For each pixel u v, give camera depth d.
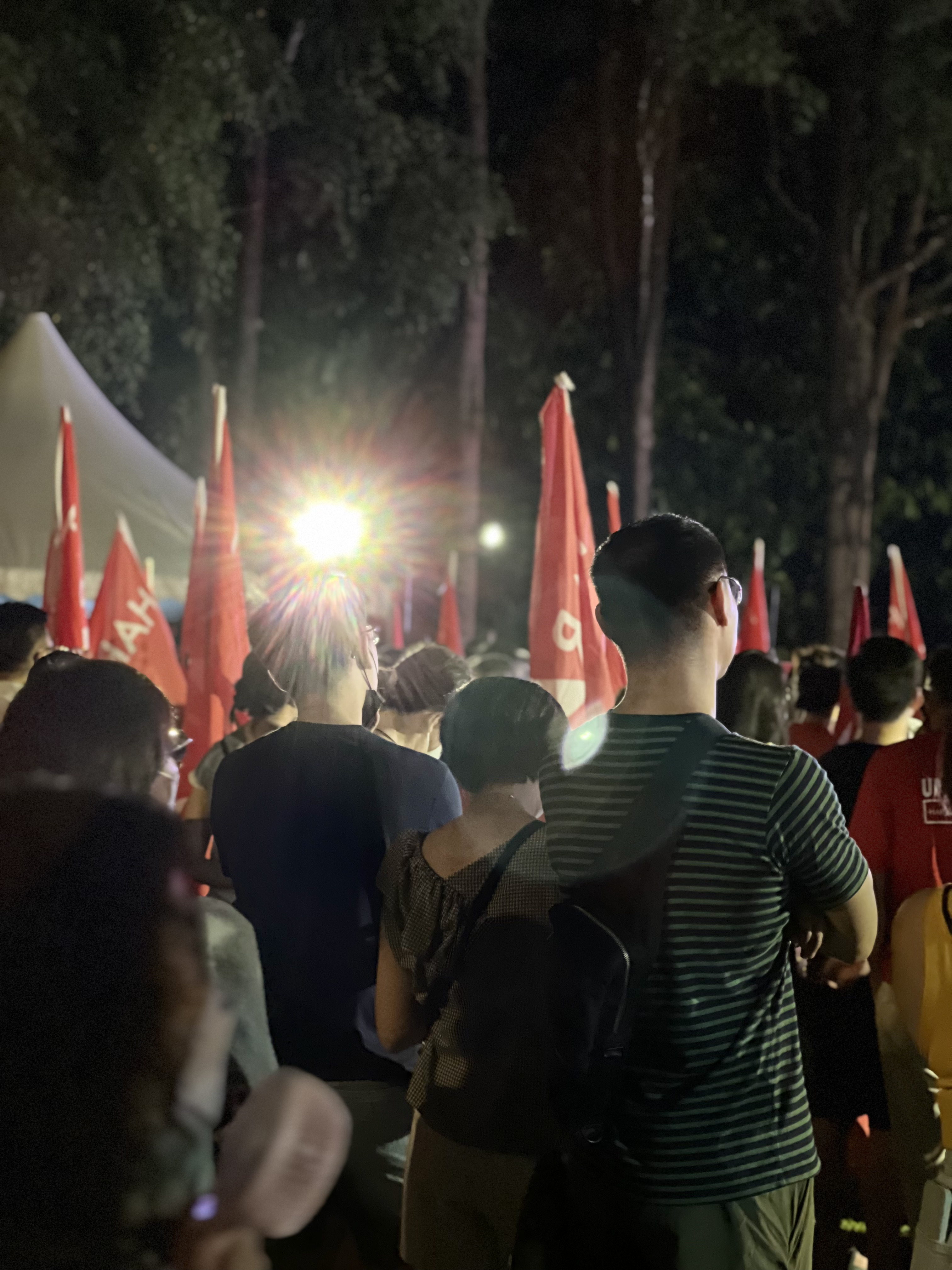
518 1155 2.48
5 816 1.38
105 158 15.11
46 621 4.04
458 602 18.22
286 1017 2.80
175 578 9.87
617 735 2.27
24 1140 1.29
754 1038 2.13
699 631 2.28
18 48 13.88
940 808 3.36
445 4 16.39
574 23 19.11
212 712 5.01
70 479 5.86
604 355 20.47
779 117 19.53
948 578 21.03
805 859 2.12
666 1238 2.09
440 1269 2.54
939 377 20.94
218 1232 1.36
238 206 17.84
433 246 17.17
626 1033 2.11
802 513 20.75
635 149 19.08
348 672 2.94
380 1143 2.77
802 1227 2.16
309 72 16.91
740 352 21.11
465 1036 2.51
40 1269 1.27
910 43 17.69
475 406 18.08
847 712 5.96
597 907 2.15
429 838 2.63
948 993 2.86
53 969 1.31
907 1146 3.17
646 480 18.89
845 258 18.70
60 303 15.08
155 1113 1.31
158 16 14.92
